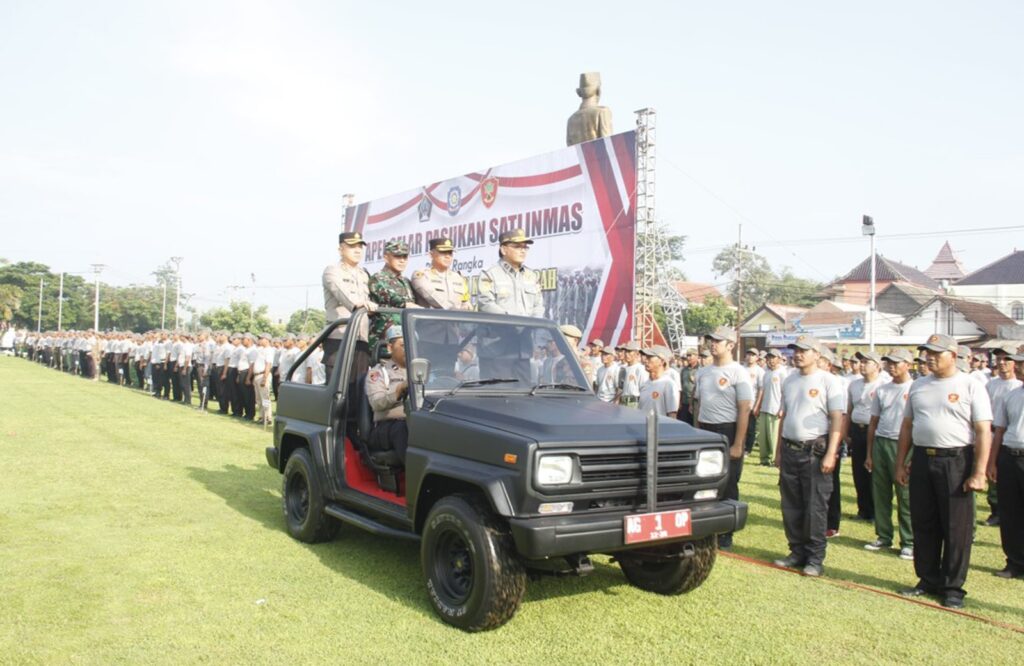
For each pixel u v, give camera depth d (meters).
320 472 5.93
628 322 15.80
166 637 4.12
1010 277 57.25
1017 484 6.23
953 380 5.49
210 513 7.10
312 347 6.94
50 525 6.45
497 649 4.09
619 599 5.06
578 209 17.17
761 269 70.56
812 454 6.05
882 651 4.31
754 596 5.25
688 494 4.67
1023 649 4.43
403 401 5.18
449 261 7.32
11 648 3.91
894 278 59.88
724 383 6.88
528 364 5.44
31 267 85.94
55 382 26.00
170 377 21.00
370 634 4.25
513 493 4.04
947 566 5.31
